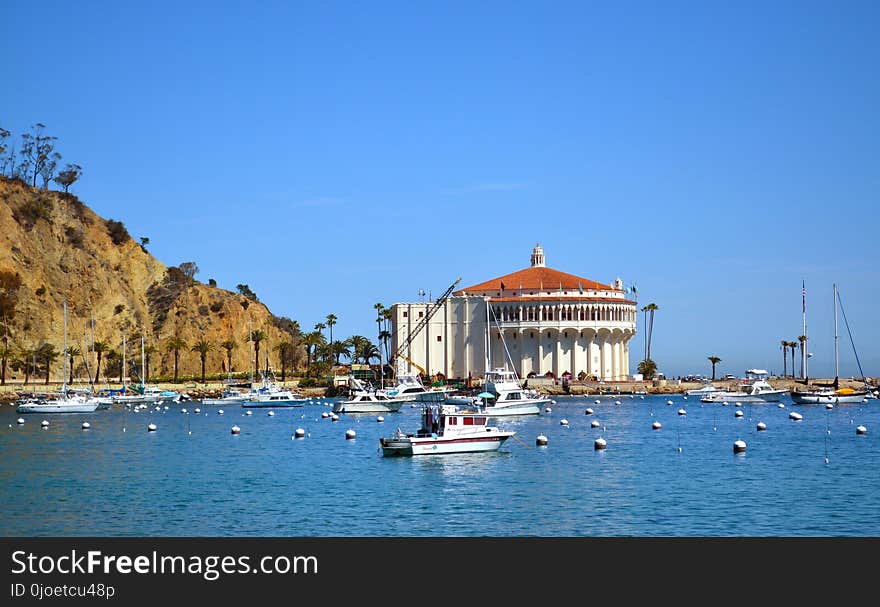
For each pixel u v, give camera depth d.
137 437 126.50
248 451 107.25
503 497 74.06
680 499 72.94
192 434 130.88
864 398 199.50
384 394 174.75
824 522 65.12
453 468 89.19
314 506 70.94
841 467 90.19
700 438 119.38
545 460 94.75
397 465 91.38
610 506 70.44
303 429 135.25
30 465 94.88
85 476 86.62
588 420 150.12
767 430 131.88
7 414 171.75
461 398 173.50
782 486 78.69
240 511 69.31
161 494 76.31
